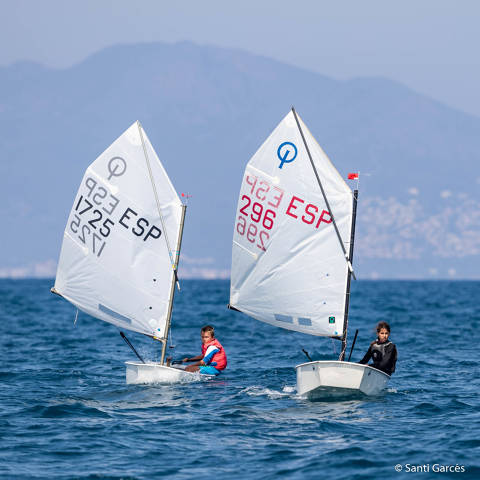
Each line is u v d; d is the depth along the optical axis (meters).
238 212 74.25
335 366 63.56
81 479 43.06
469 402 64.44
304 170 70.94
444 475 43.34
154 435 52.88
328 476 43.34
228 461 46.47
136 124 74.19
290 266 71.88
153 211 73.94
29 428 54.94
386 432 53.06
